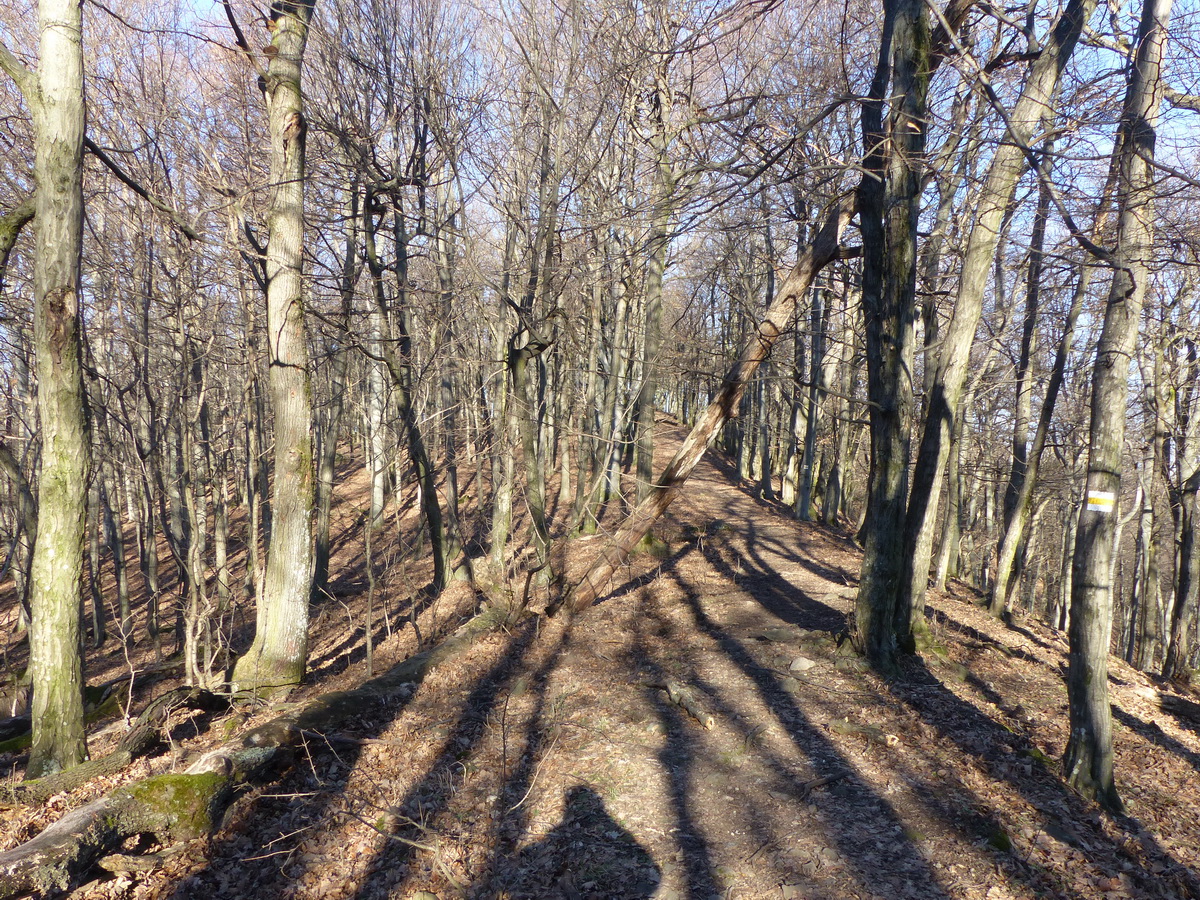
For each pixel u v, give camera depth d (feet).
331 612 52.24
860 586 31.50
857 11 43.39
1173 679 44.60
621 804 20.07
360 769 22.25
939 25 30.14
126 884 16.43
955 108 34.73
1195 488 44.98
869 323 30.09
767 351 33.12
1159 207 20.88
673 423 141.90
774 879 16.66
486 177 44.32
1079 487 61.72
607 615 39.93
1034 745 23.91
